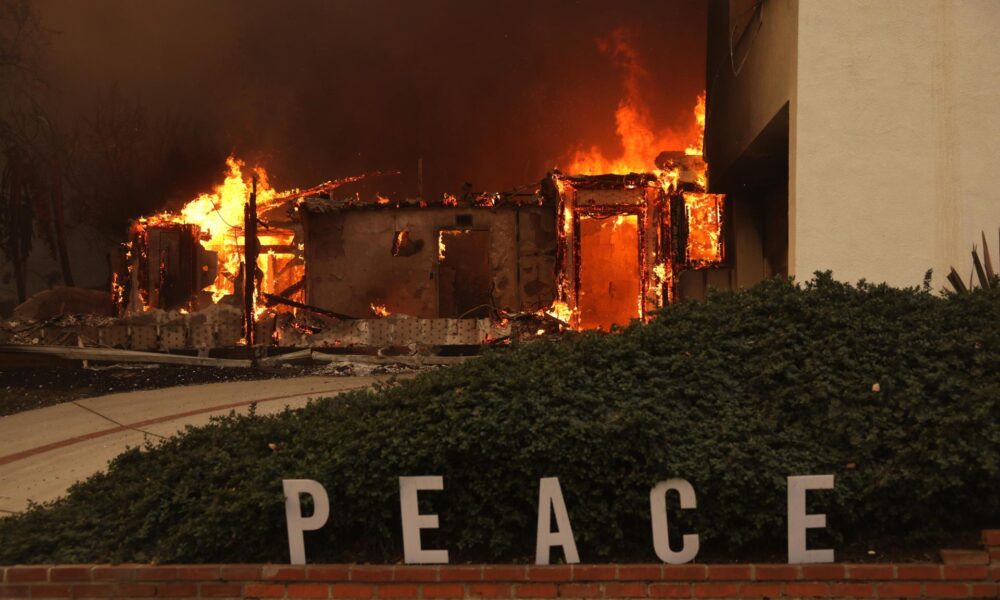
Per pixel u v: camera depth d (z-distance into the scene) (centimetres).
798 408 574
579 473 533
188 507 560
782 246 1709
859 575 496
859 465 537
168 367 1471
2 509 690
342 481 538
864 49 1047
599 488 536
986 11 1029
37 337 1551
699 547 527
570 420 538
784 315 634
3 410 1102
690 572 502
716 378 595
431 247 2067
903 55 1043
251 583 514
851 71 1048
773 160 1588
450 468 539
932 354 581
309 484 528
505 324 1594
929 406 545
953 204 1027
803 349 600
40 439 930
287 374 1415
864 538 534
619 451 528
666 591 497
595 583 502
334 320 1902
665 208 1911
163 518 559
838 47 1052
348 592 507
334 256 2089
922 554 519
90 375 1376
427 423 558
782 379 590
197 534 530
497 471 536
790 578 497
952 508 529
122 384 1294
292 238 2420
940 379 555
